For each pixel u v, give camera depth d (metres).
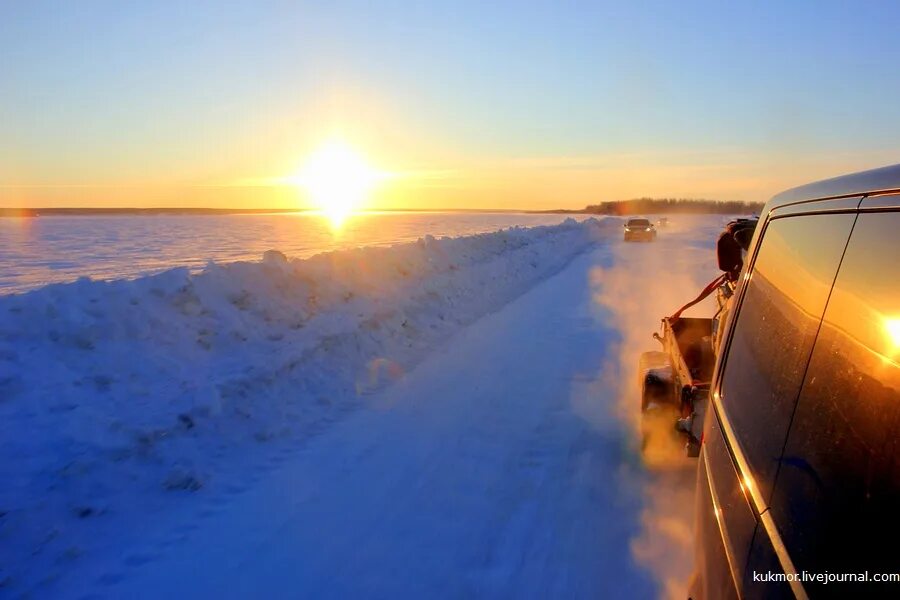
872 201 1.56
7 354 4.84
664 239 39.88
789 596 1.35
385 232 52.72
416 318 10.11
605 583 3.33
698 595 2.08
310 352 7.02
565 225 41.69
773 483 1.63
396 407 6.42
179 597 3.30
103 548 3.75
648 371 5.02
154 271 19.98
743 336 2.43
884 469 1.19
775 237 2.40
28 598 3.29
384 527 3.97
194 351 6.18
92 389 4.98
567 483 4.57
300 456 5.16
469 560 3.58
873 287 1.40
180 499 4.38
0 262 24.86
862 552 1.18
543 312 12.11
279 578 3.44
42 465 4.11
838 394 1.44
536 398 6.62
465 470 4.83
